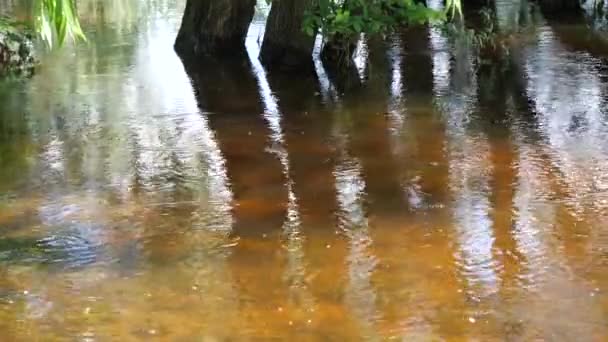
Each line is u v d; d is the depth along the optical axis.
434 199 5.84
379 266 4.76
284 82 10.12
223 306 4.33
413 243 5.08
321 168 6.63
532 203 5.69
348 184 6.21
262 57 11.21
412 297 4.38
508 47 11.67
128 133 7.80
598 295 4.35
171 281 4.64
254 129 7.90
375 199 5.88
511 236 5.13
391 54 11.56
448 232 5.23
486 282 4.54
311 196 5.97
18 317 4.24
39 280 4.67
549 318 4.13
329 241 5.14
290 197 5.96
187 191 6.14
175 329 4.09
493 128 7.71
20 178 6.47
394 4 10.93
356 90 9.56
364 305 4.30
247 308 4.30
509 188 6.02
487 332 4.02
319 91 9.57
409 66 10.77
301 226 5.40
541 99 8.77
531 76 9.88
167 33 13.48
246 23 11.97
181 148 7.28
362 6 10.40
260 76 10.45
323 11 10.39
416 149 7.08
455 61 10.95
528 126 7.74
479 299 4.34
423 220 5.45
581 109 8.29
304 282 4.58
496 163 6.62
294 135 7.65
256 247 5.08
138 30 13.78
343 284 4.55
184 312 4.27
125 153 7.15
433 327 4.07
